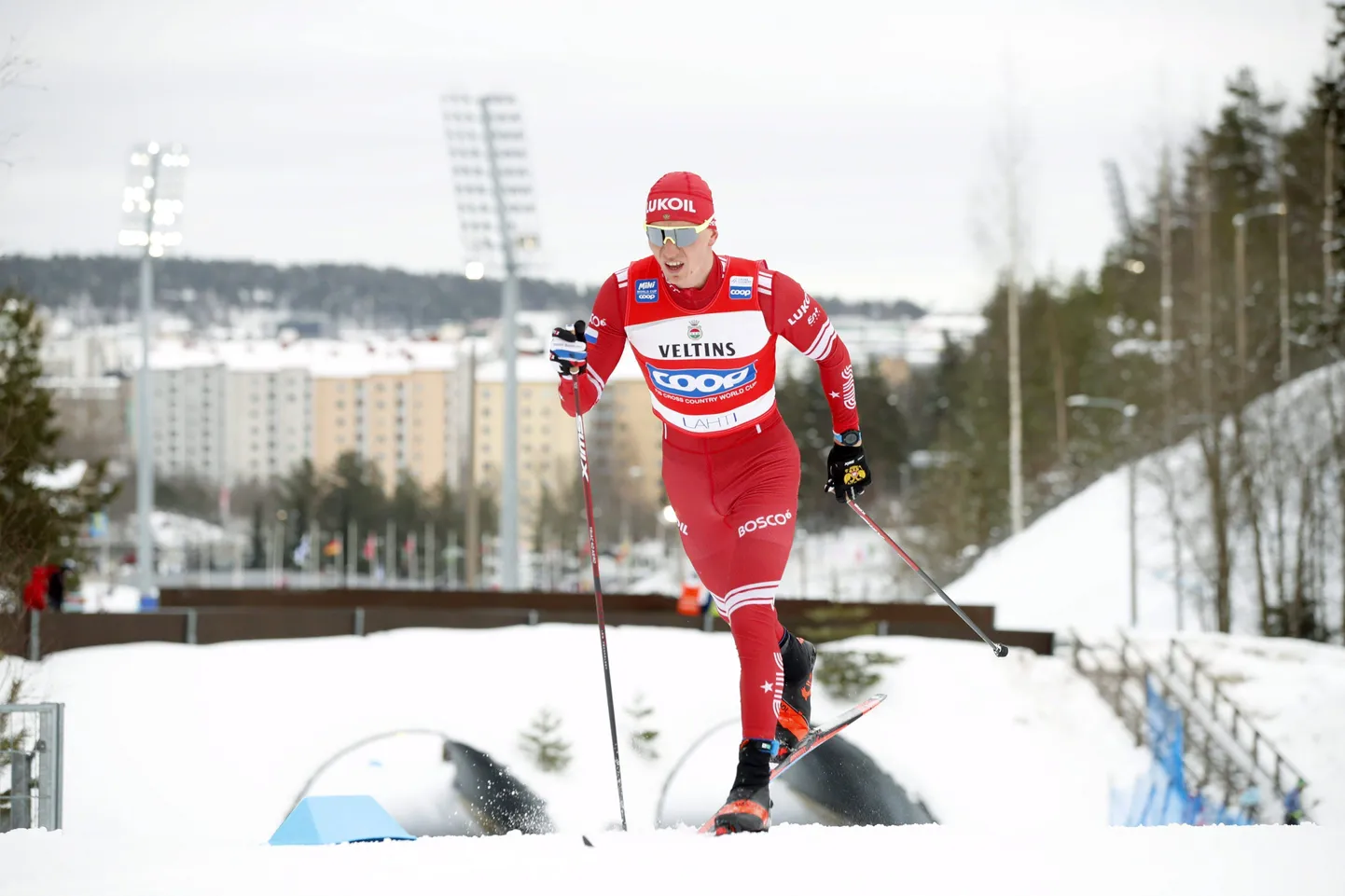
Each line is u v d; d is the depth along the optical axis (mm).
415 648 25688
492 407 150500
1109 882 3039
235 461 170000
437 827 20859
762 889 2934
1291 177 59156
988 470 71875
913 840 3490
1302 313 54562
